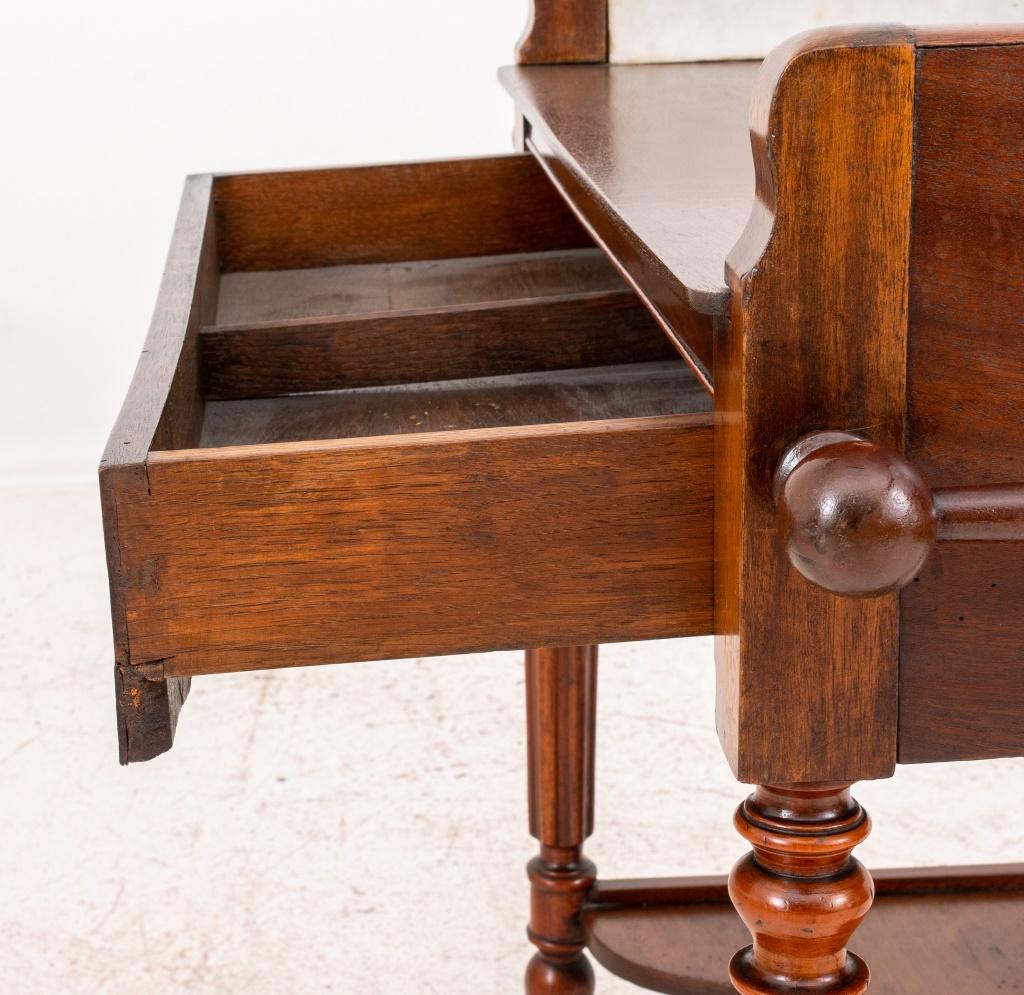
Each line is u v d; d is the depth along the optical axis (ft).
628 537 2.27
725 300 2.08
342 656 2.25
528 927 4.57
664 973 4.11
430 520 2.22
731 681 2.24
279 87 9.79
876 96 1.96
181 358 2.72
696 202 2.61
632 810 6.33
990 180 2.02
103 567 8.67
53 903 5.73
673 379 3.48
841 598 2.17
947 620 2.22
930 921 4.16
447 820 6.26
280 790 6.53
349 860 5.98
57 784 6.58
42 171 9.72
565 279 4.18
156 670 2.22
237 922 5.58
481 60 9.84
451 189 4.42
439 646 2.27
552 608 2.28
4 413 10.00
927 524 1.97
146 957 5.38
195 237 3.65
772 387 2.07
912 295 2.06
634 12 4.91
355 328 3.51
